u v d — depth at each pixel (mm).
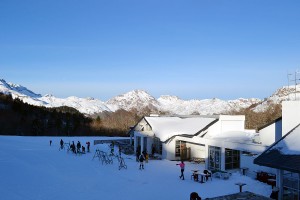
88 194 18953
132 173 26016
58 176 24531
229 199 13148
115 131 98125
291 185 15406
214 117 37344
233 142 26109
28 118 100938
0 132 83500
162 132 36031
